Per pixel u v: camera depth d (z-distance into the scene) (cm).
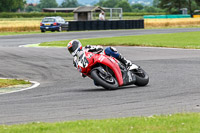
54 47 8394
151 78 4053
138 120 2050
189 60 5606
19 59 6322
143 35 12081
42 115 2400
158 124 1941
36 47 8444
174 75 4206
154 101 2752
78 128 1892
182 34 12425
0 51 7619
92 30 15800
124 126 1914
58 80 4250
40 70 5103
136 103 2694
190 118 2067
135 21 17200
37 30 16350
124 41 9262
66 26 15350
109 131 1814
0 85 3906
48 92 3397
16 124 2156
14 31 15812
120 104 2670
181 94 3019
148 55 6475
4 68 5375
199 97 2861
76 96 3086
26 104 2805
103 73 3189
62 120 2241
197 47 7612
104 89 3406
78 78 4341
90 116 2328
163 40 9662
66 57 6469
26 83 4066
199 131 1794
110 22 16288
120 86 3325
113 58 3284
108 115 2341
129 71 3384
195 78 3925
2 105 2798
